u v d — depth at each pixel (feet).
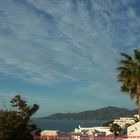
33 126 136.46
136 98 146.51
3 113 128.77
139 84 142.72
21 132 128.67
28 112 135.44
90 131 214.90
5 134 125.08
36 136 131.95
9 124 126.31
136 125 135.95
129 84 144.97
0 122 126.21
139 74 142.20
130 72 144.87
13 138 127.03
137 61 145.38
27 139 130.62
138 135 132.05
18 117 130.11
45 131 152.66
